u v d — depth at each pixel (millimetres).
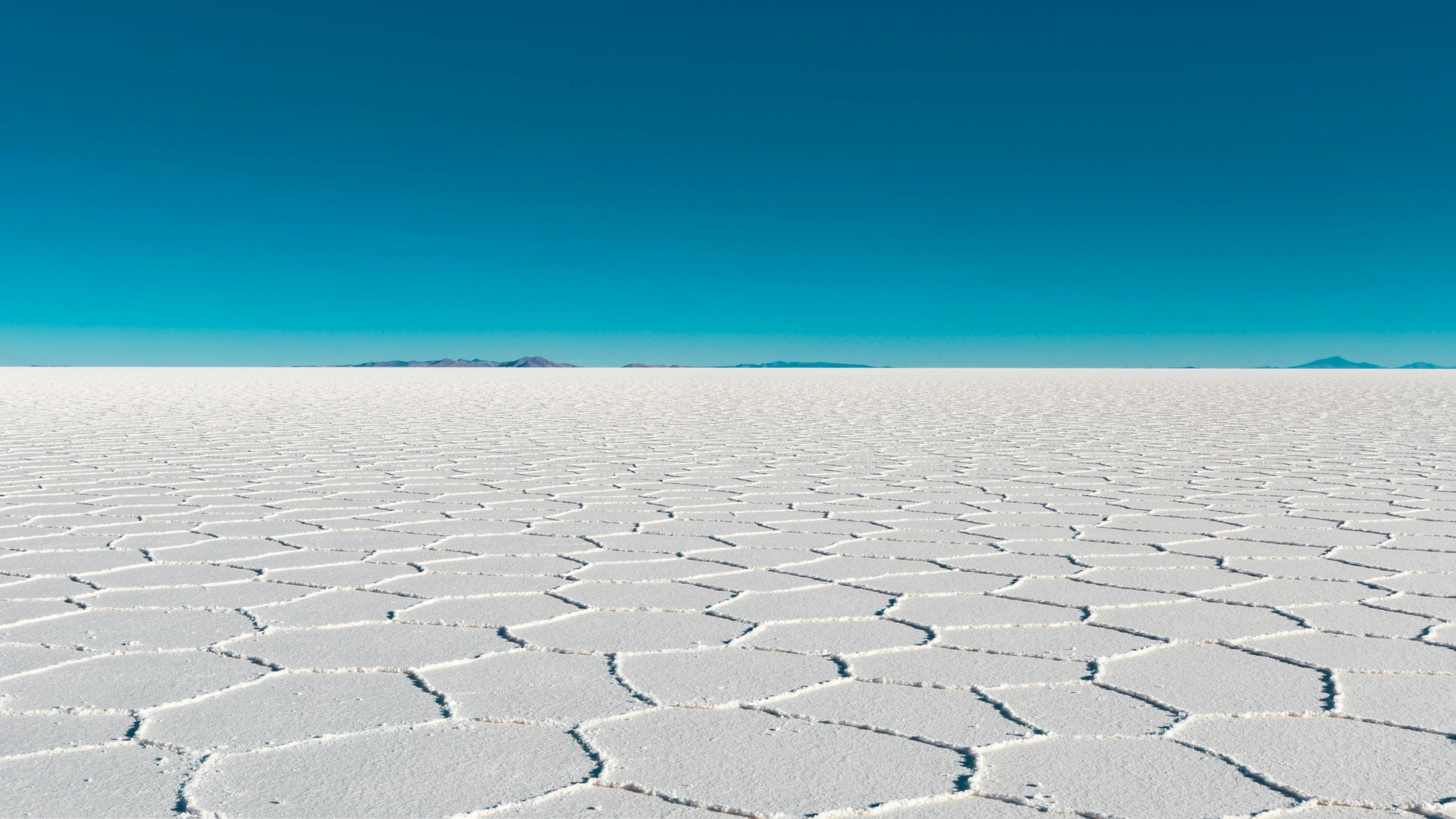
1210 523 3535
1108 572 2693
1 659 1851
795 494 4355
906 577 2637
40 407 10922
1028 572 2699
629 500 4164
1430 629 2055
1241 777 1303
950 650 1922
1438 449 6250
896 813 1200
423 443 6910
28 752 1384
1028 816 1191
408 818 1183
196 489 4445
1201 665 1810
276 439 7168
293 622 2139
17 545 3088
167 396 13586
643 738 1445
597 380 24125
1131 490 4473
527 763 1352
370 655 1885
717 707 1587
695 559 2908
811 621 2166
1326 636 2006
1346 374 28875
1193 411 10695
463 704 1599
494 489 4539
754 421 9289
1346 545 3082
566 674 1768
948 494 4352
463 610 2256
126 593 2420
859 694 1652
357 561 2850
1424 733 1464
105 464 5469
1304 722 1508
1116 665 1815
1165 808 1211
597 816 1188
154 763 1350
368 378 24797
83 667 1800
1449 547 3039
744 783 1284
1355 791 1261
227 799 1234
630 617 2197
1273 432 7812
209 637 2012
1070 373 32594
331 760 1360
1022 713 1555
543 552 3012
